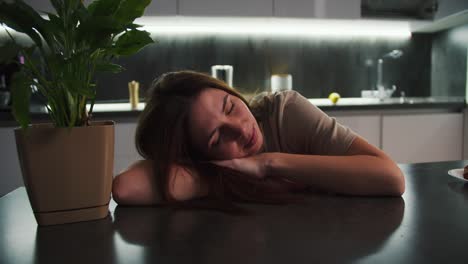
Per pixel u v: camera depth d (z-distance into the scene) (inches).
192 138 36.3
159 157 33.5
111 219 25.5
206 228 22.4
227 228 22.2
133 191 29.4
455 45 115.1
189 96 35.8
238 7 98.6
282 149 44.4
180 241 20.2
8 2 21.4
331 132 39.9
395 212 25.2
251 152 38.5
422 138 102.6
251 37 115.6
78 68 23.3
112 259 18.0
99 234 22.2
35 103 99.0
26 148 23.2
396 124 100.6
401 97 123.7
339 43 120.0
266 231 21.4
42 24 22.0
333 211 25.6
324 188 32.0
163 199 30.1
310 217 24.2
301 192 32.5
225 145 36.3
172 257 17.9
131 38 24.7
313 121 41.6
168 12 96.1
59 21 22.7
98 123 26.4
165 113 35.4
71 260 18.3
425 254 17.7
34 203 24.0
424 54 125.3
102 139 25.1
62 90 23.6
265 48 116.6
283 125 43.8
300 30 116.7
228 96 37.4
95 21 21.7
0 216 27.2
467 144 104.3
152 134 36.0
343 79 121.1
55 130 23.5
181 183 31.6
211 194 31.9
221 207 27.2
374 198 29.7
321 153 40.6
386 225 22.2
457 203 27.5
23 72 22.1
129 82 111.3
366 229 21.5
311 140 41.4
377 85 122.9
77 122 24.8
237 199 30.1
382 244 19.0
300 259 17.2
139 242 20.4
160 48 112.0
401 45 123.6
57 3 22.9
